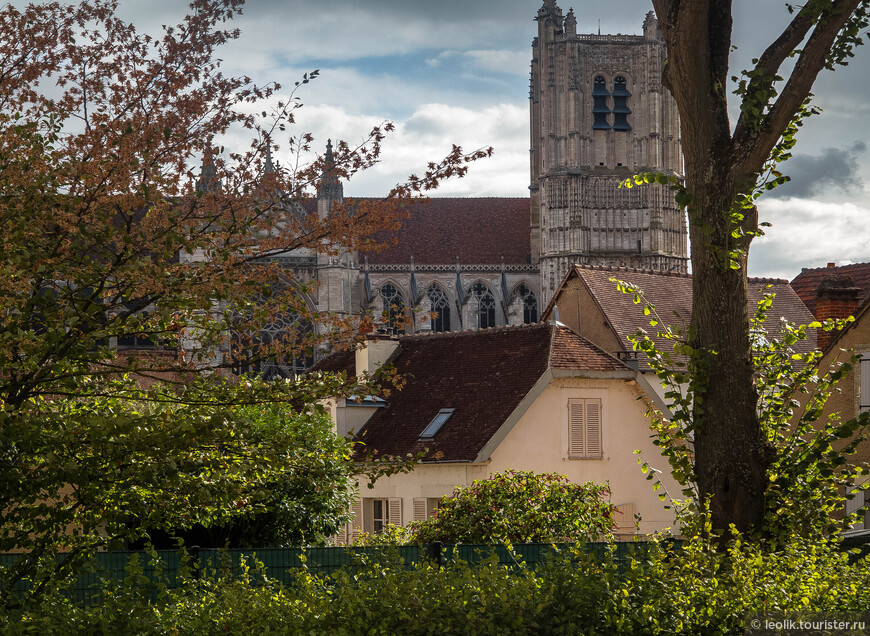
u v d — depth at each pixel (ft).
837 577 36.40
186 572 39.27
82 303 40.01
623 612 34.32
